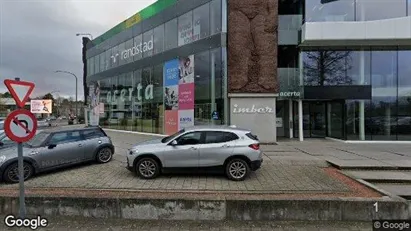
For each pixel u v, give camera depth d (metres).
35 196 6.36
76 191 7.21
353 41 16.91
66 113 94.81
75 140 10.18
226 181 8.17
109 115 29.73
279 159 11.06
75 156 9.95
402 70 17.45
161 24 21.84
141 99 24.12
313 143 16.59
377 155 11.94
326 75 17.62
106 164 10.63
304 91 17.42
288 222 5.89
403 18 16.28
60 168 9.88
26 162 8.62
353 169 9.54
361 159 10.88
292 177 8.48
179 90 19.94
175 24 20.50
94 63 33.59
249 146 8.30
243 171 8.24
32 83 5.73
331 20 17.36
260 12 16.47
